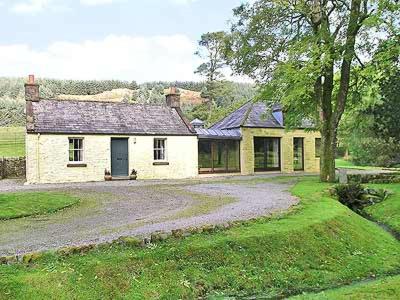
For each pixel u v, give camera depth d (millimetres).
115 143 25562
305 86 20047
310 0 21422
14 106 55406
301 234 10336
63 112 25250
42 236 9523
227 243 9320
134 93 73562
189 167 27766
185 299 7688
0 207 13453
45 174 23266
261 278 8695
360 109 25766
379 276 9453
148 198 16141
